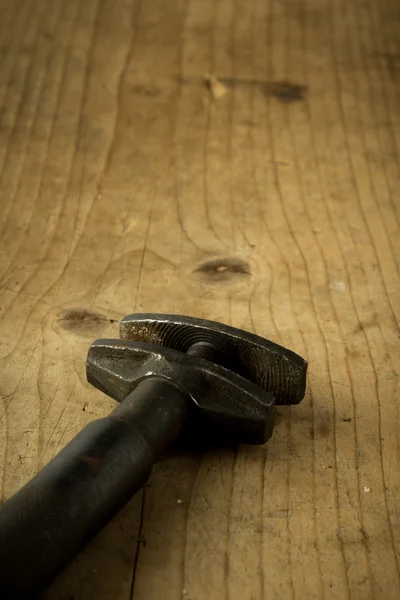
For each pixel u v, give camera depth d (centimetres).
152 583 45
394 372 54
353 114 75
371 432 51
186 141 72
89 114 73
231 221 65
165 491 48
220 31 85
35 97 75
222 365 51
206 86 77
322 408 52
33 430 50
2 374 53
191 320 51
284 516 47
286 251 62
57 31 83
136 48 82
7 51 79
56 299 58
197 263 61
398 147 72
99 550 46
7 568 42
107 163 69
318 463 49
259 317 57
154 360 49
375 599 45
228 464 49
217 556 46
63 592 44
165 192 67
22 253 61
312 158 71
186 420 48
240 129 73
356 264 62
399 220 65
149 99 75
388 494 48
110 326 56
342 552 46
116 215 65
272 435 50
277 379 50
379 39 86
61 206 65
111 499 44
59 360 54
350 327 57
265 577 45
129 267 61
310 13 89
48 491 43
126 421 46
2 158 69
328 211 66
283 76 79
